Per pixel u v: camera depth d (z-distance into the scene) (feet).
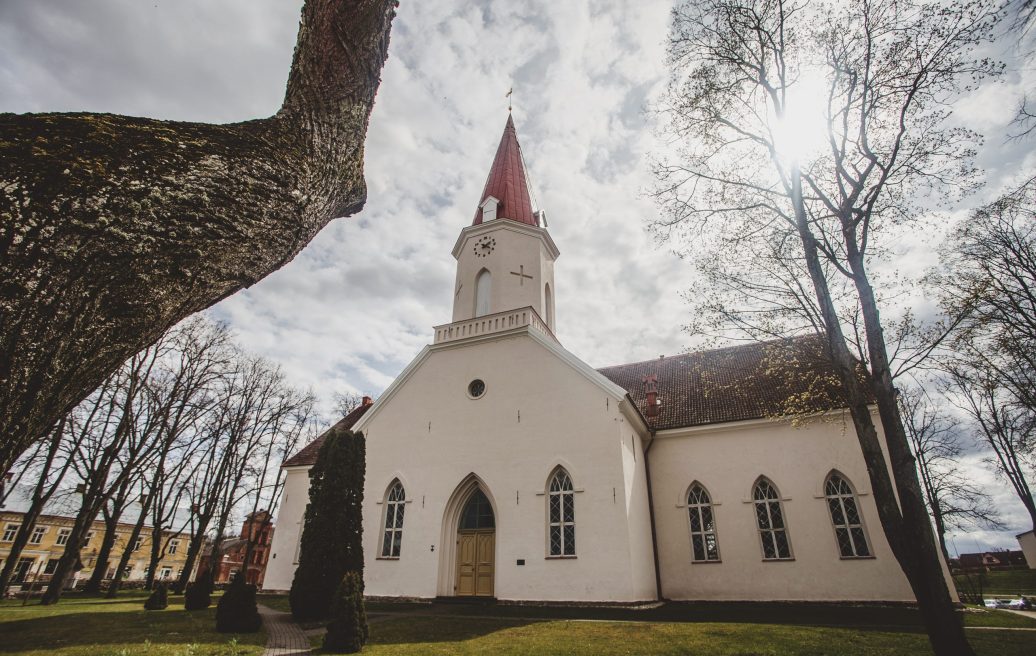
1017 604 99.91
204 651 35.94
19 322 7.19
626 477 61.98
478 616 51.16
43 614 56.18
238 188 9.91
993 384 72.59
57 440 84.99
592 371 66.08
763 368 84.43
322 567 52.95
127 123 9.42
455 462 69.21
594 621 46.50
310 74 13.01
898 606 60.49
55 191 7.70
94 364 8.26
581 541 59.31
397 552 68.18
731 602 66.28
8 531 175.52
